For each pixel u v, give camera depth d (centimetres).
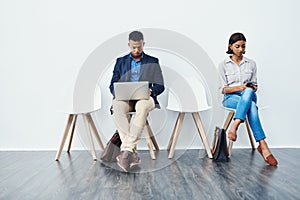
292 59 284
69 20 280
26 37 279
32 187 165
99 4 281
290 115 285
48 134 281
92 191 158
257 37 284
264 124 285
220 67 256
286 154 251
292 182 172
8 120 281
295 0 282
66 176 188
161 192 156
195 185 168
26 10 279
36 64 280
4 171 201
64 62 280
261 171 196
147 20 282
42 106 281
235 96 245
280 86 285
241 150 271
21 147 282
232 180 177
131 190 159
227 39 283
